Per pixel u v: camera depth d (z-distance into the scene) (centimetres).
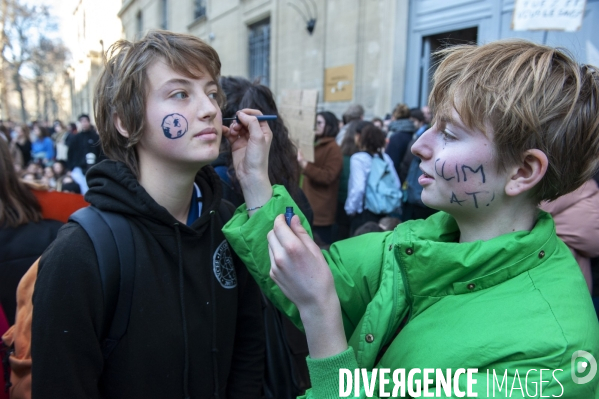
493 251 74
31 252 158
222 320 102
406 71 584
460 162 75
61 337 81
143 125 89
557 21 258
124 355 87
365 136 345
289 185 164
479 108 72
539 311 69
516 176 74
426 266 79
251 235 93
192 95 91
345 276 99
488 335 70
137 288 86
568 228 167
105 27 1911
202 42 94
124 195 88
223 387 105
